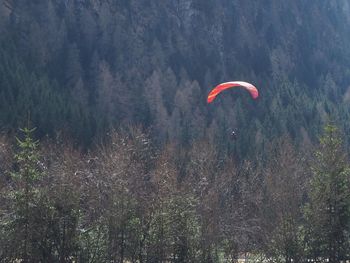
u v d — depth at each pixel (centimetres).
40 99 13150
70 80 17525
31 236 5419
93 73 18075
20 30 17675
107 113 16200
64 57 18050
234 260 6359
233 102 19512
